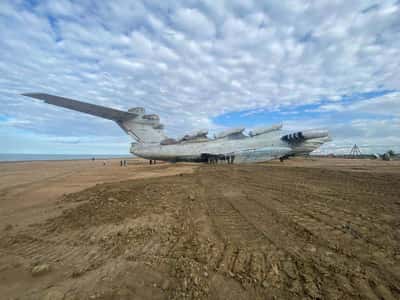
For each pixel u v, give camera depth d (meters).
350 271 3.21
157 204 7.94
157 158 35.66
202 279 3.10
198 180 14.72
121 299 2.71
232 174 18.39
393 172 17.98
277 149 36.31
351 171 19.27
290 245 4.18
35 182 15.58
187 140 37.53
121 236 4.98
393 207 6.86
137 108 32.91
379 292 2.72
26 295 2.88
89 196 9.77
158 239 4.73
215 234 4.88
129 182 14.30
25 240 4.91
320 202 7.73
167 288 2.92
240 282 3.01
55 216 6.85
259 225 5.41
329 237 4.52
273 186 11.63
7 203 8.82
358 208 6.82
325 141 39.03
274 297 2.67
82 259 3.92
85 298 2.74
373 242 4.23
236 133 39.75
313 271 3.23
